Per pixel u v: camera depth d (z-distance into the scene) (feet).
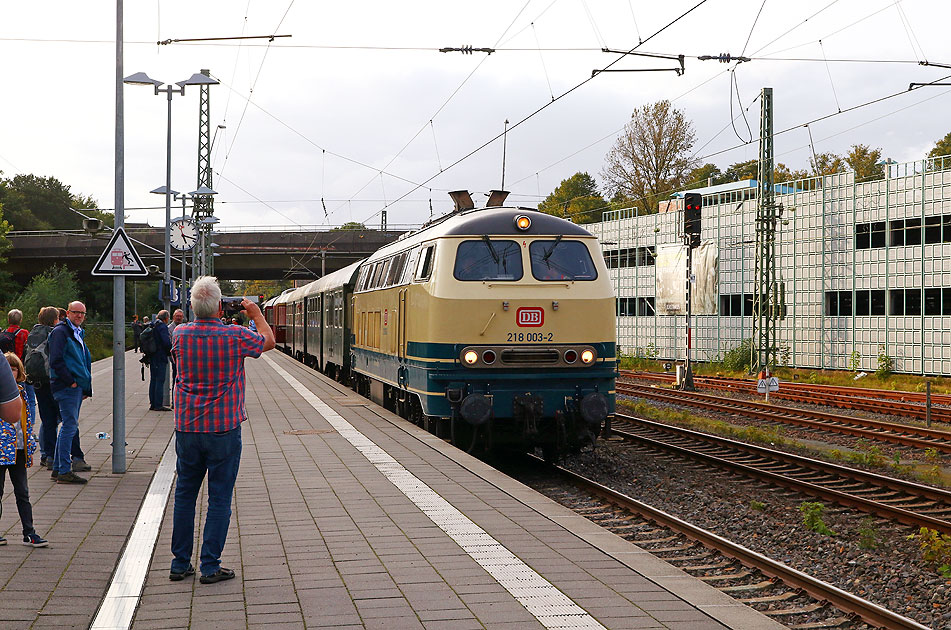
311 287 119.14
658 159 201.67
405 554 23.03
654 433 58.59
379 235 195.52
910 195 107.55
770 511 35.63
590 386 43.47
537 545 23.94
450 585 20.33
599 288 43.86
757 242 108.58
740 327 127.85
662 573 21.20
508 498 30.37
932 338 104.01
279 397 70.59
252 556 22.93
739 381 99.30
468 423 42.19
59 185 313.73
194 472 20.94
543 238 43.96
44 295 166.50
